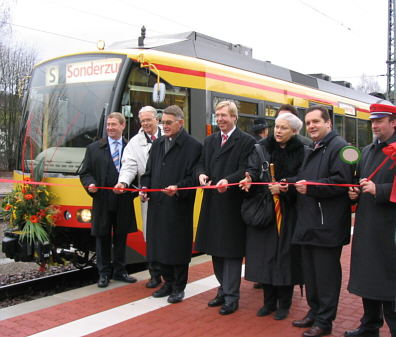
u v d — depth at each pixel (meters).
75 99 6.16
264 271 4.09
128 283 5.40
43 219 5.65
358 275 3.52
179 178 4.61
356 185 3.60
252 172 4.12
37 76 6.65
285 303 4.23
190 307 4.52
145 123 5.13
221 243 4.29
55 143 6.18
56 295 4.96
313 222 3.73
